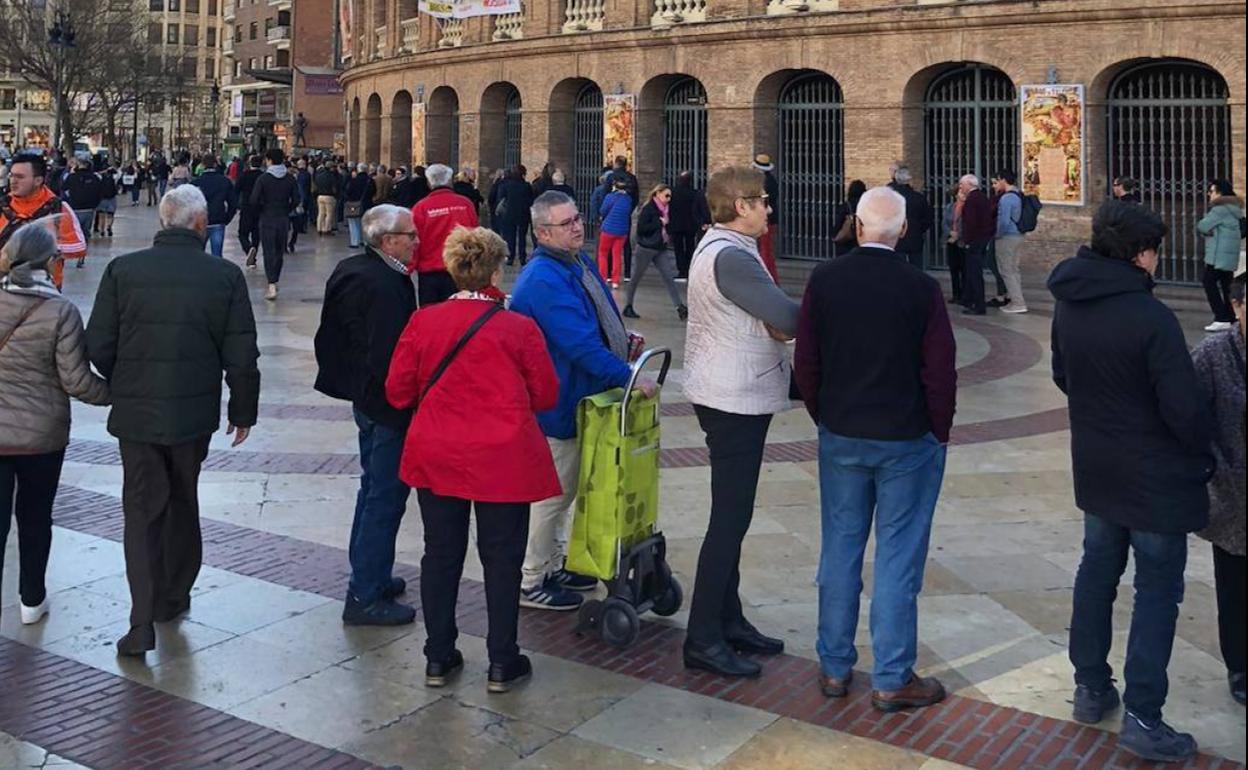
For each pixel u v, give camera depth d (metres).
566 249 5.72
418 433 5.12
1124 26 19.41
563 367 5.82
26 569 5.85
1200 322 17.22
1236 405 4.70
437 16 27.72
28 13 57.47
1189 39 18.86
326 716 4.91
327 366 5.99
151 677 5.29
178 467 5.73
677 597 6.00
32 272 5.49
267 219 18.17
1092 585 4.79
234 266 5.67
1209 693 5.12
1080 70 19.92
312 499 8.09
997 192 18.34
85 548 7.08
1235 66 18.42
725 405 5.12
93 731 4.75
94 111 78.00
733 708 4.98
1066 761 4.50
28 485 5.79
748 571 6.72
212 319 5.55
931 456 4.91
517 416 5.07
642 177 26.03
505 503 5.11
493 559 5.15
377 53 36.00
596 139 28.06
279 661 5.48
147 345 5.43
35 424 5.50
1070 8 19.70
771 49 23.34
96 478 8.61
